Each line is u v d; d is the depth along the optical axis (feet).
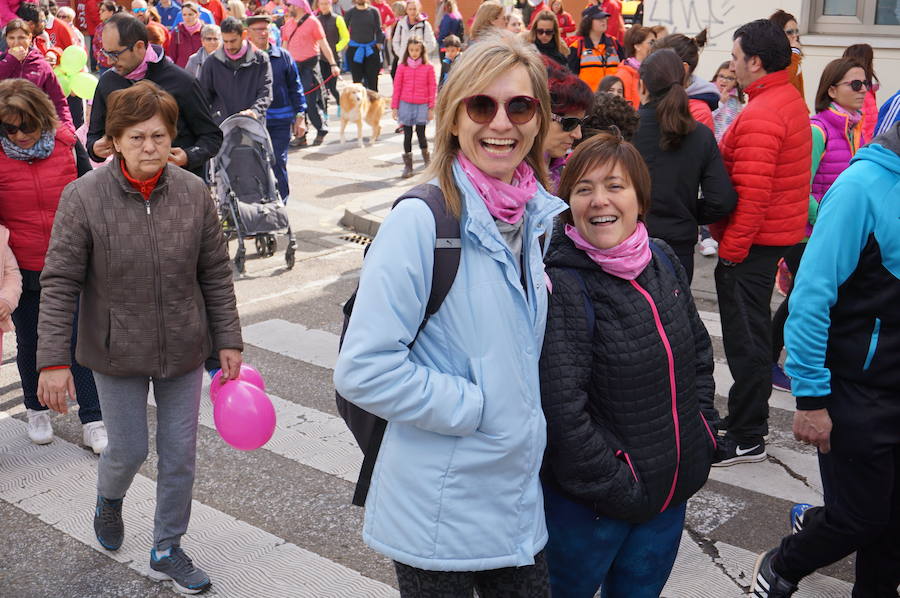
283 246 30.66
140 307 11.63
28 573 13.08
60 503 14.94
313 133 51.88
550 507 9.11
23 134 15.03
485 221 7.66
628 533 9.32
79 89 33.24
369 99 47.75
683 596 12.44
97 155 19.43
